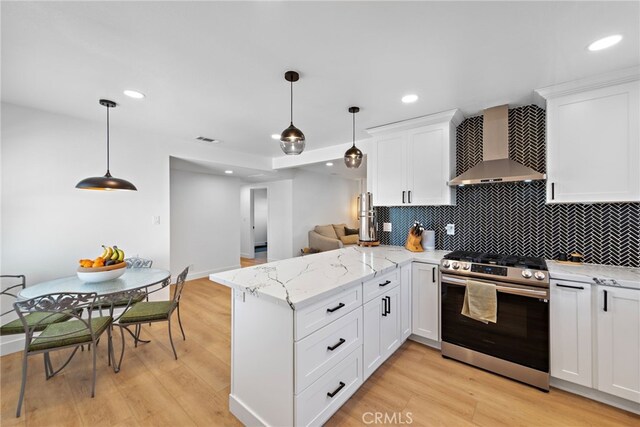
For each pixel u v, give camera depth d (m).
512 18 1.41
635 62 1.80
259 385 1.59
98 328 2.04
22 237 2.60
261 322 1.57
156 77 2.05
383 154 3.22
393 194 3.13
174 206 4.96
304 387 1.44
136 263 3.18
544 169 2.48
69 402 1.86
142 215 3.42
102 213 3.10
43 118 2.71
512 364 2.08
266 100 2.47
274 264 2.26
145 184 3.45
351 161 2.67
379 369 2.24
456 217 2.96
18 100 2.46
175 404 1.85
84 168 2.97
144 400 1.89
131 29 1.50
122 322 2.26
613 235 2.17
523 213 2.56
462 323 2.30
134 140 3.35
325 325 1.57
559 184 2.15
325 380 1.58
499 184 2.70
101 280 2.30
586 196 2.05
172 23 1.45
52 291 2.11
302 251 6.43
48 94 2.34
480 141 2.82
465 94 2.33
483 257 2.42
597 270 2.00
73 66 1.89
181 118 2.94
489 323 2.17
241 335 1.71
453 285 2.34
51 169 2.76
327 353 1.59
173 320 3.29
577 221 2.31
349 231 7.40
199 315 3.45
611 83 1.96
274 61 1.84
